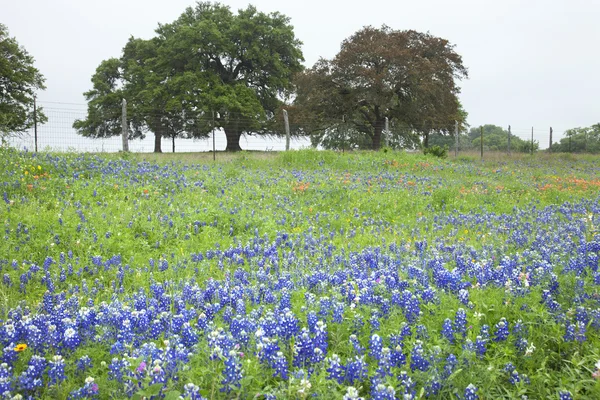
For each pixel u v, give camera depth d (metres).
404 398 3.62
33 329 4.33
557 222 11.13
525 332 4.74
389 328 4.71
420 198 14.57
